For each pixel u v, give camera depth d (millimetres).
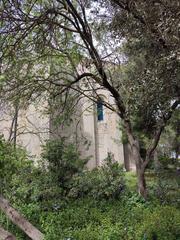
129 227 6359
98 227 6637
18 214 6148
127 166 21500
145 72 5789
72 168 9258
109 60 9281
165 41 4934
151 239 5816
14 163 8820
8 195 8266
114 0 6207
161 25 4668
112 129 20469
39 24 7379
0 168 8383
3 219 7113
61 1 7762
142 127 11445
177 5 4383
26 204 8148
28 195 8516
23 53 8016
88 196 8781
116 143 19922
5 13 6688
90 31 8484
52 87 9859
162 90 5711
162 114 7492
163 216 6754
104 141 20781
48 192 8383
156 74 5441
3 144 8703
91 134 20422
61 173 9070
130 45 7574
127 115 7730
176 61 4996
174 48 4699
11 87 8672
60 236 6125
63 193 8750
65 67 10273
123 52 8977
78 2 8164
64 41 9078
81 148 19359
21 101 9570
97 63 8648
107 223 6793
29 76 9023
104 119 20828
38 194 8336
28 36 7770
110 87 8750
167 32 4629
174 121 10734
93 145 20297
